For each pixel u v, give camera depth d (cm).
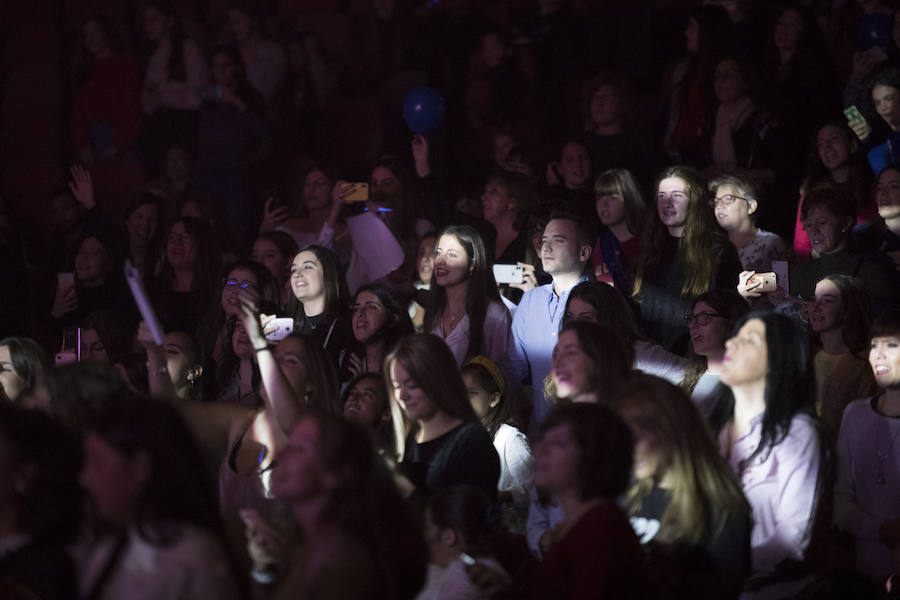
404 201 1598
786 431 802
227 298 1281
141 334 935
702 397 952
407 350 919
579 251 1217
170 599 580
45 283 1848
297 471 595
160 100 2036
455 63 2041
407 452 949
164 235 1659
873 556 920
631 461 673
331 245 1533
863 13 1706
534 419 1219
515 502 1036
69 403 770
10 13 2322
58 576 652
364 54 2166
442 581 791
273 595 598
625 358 841
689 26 1683
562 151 1603
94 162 2020
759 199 1291
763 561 794
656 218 1233
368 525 598
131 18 2252
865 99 1501
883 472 927
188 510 593
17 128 2205
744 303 983
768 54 1625
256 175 1878
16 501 664
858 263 1209
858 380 1037
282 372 895
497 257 1551
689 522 713
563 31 1989
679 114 1655
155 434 591
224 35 2084
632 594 640
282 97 2008
